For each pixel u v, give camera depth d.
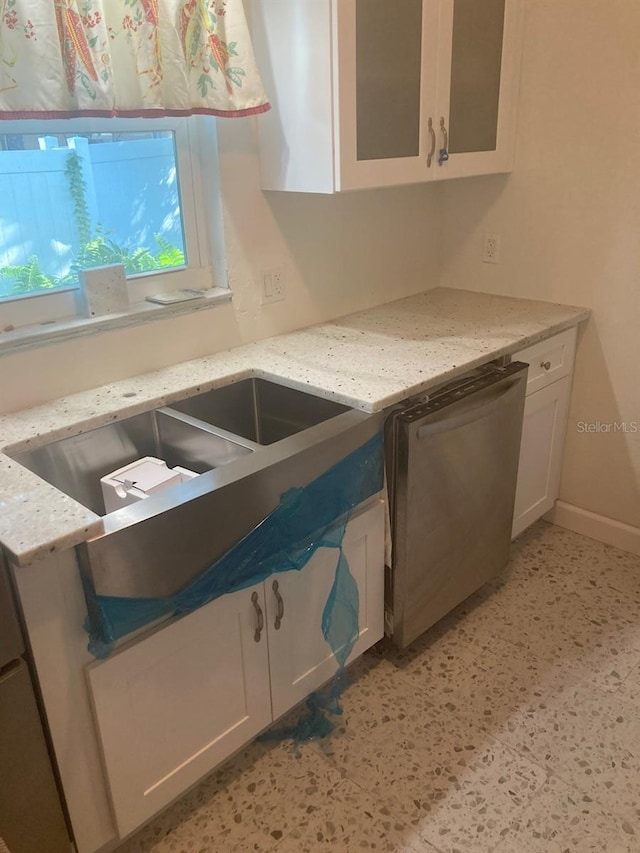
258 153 2.01
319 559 1.69
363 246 2.45
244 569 1.48
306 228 2.23
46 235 1.71
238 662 1.58
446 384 1.96
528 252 2.54
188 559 1.36
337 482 1.65
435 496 1.93
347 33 1.71
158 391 1.80
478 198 2.61
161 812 1.66
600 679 2.04
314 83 1.79
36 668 1.24
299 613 1.69
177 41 1.65
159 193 1.92
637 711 1.92
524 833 1.59
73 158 1.71
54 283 1.77
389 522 1.89
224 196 1.98
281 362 1.99
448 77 2.04
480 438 2.01
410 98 1.94
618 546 2.65
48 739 1.31
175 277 2.01
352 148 1.84
